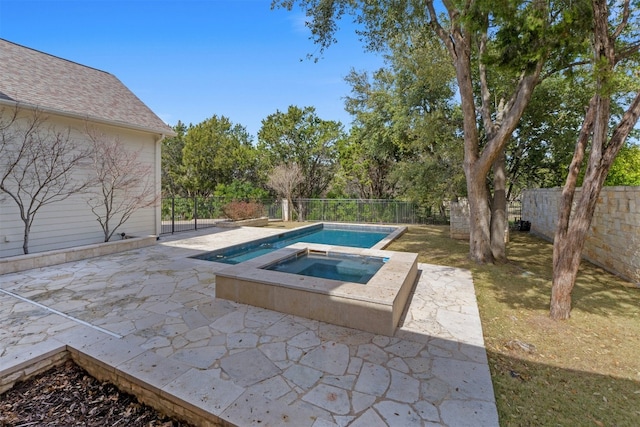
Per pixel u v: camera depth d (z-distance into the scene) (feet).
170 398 8.22
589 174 12.94
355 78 55.83
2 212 22.48
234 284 15.19
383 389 8.57
